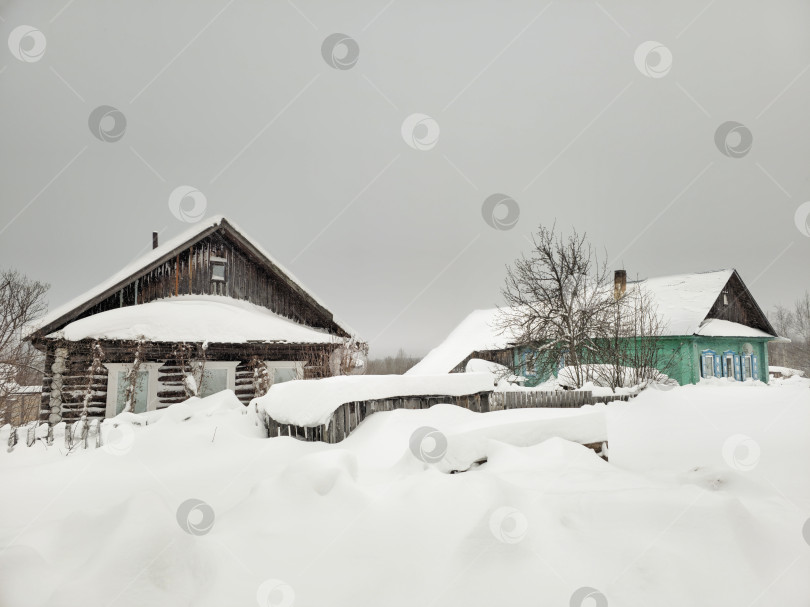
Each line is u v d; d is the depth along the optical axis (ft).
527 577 8.54
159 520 8.96
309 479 11.35
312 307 53.36
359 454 19.49
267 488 11.33
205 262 47.67
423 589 8.27
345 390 22.62
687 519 10.38
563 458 15.42
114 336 36.94
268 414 25.84
